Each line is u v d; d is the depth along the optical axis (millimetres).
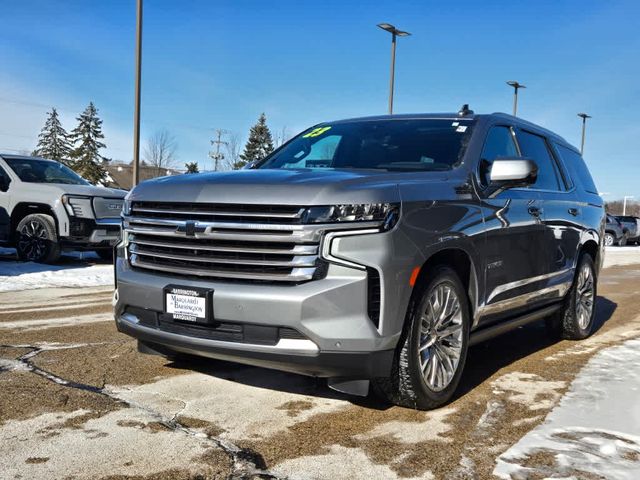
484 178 4316
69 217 10930
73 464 2770
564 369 4734
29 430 3146
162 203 3639
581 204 5848
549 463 2906
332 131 5035
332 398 3826
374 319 3248
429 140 4512
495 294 4227
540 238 4871
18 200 11297
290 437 3172
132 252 3820
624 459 2973
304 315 3176
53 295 8047
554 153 5734
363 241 3215
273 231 3273
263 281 3309
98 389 3861
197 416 3439
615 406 3791
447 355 3779
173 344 3598
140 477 2662
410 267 3354
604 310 8156
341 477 2721
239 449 2998
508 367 4789
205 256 3451
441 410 3674
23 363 4410
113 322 6074
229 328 3385
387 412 3600
